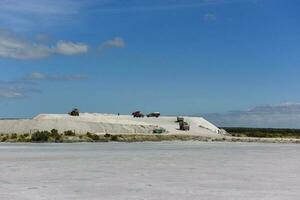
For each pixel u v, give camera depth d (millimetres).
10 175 37562
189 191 29594
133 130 149375
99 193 28766
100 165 46406
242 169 42969
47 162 49594
